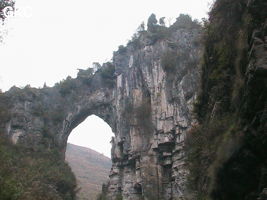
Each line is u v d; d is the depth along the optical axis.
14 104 94.62
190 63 76.56
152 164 76.00
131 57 91.81
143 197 73.69
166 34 85.81
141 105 83.00
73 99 101.62
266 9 19.02
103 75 100.44
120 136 85.00
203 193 26.45
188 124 70.56
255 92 17.66
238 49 21.08
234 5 23.98
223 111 24.44
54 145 95.06
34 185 51.66
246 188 18.53
